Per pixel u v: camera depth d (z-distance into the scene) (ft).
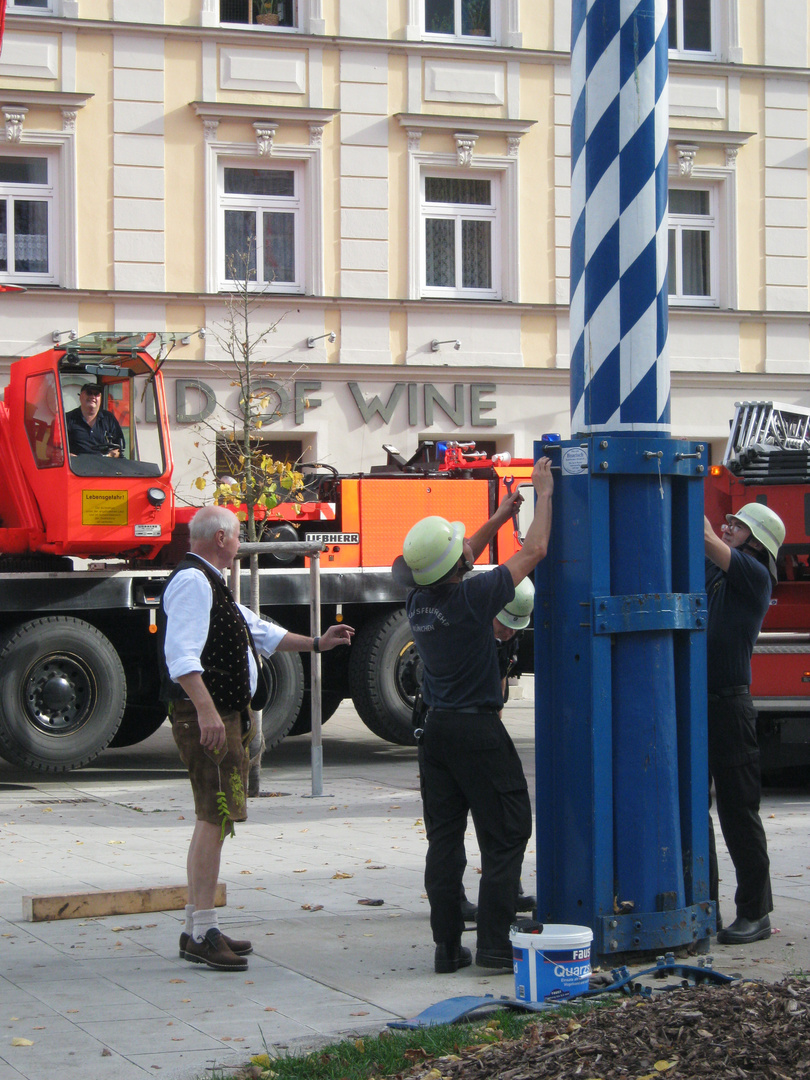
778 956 21.33
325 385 75.56
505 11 78.84
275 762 50.34
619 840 20.44
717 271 83.25
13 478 45.65
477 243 79.51
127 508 45.03
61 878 27.84
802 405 83.87
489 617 20.42
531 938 18.69
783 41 83.76
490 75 78.48
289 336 75.15
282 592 47.60
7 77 71.51
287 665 47.91
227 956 20.61
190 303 73.61
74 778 46.37
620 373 20.80
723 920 23.88
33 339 71.67
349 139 76.38
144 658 48.42
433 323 77.30
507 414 78.23
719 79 82.53
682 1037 15.65
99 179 72.69
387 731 50.03
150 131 73.41
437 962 20.49
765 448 44.60
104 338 44.93
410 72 77.20
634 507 20.62
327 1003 18.85
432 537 20.76
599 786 20.18
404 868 28.84
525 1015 17.97
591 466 20.20
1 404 46.34
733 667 22.74
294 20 76.43
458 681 20.62
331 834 33.47
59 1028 17.65
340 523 50.42
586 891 20.35
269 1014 18.30
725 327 82.53
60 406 44.37
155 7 73.46
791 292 83.71
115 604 45.01
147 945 22.26
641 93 20.68
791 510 44.39
